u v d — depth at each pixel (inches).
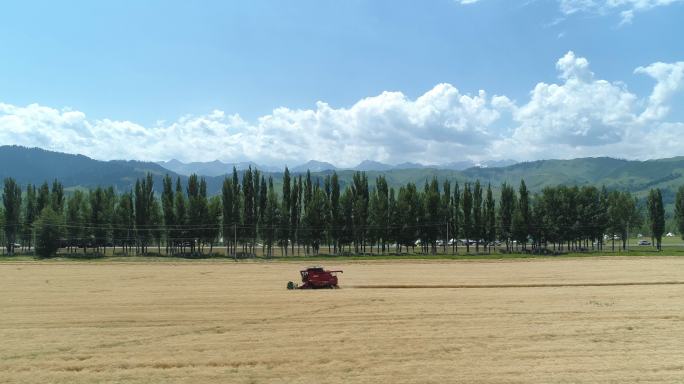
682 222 5265.8
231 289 2049.7
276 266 3393.2
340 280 2406.5
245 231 4901.6
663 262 3516.2
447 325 1270.9
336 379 844.0
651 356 980.6
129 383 841.5
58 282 2314.2
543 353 1000.2
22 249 5403.5
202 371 897.5
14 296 1828.2
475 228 5196.9
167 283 2283.5
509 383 820.6
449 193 5329.7
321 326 1268.5
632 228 5639.8
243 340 1122.0
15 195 5024.6
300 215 4997.5
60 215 4660.4
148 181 5009.8
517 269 3019.2
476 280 2388.0
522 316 1391.5
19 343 1107.3
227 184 4909.0
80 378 870.4
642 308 1518.2
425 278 2492.6
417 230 4928.6
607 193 5600.4
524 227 5152.6
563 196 5196.9
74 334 1194.6
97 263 3641.7
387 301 1675.7
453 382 824.3
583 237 5206.7
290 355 991.6
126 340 1131.9
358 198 4982.8
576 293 1878.7
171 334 1190.3
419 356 979.9
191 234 4813.0
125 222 4909.0
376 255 4744.1
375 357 974.4
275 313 1454.2
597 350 1025.5
